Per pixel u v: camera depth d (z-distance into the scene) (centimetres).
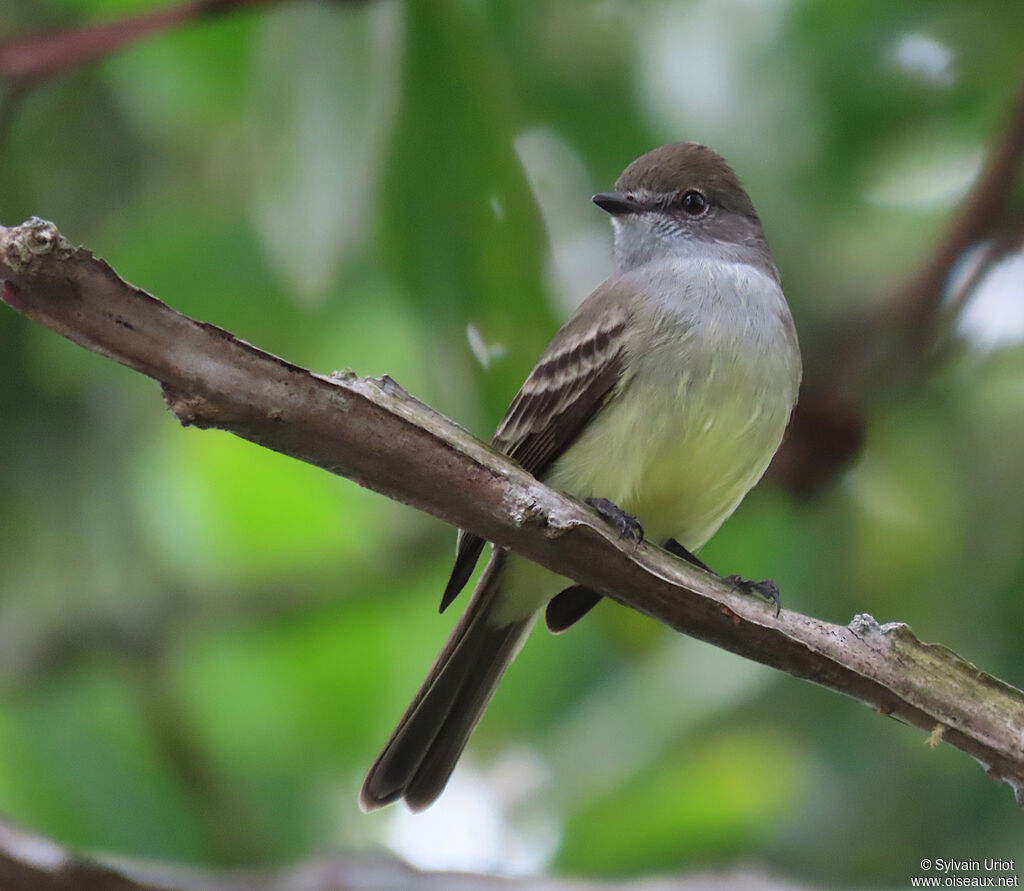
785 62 985
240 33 986
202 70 1005
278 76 788
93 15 982
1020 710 598
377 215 814
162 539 1116
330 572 1146
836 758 938
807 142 998
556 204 1077
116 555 1059
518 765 1073
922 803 915
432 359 834
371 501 1164
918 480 985
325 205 774
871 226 1097
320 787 1099
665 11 999
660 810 957
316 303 793
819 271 1090
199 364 511
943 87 1013
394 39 780
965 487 982
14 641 1078
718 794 963
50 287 488
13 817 1020
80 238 1045
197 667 1133
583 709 1039
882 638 600
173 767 1055
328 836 1073
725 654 988
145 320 501
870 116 995
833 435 959
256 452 1139
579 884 679
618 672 1053
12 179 1026
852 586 957
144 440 1091
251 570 1152
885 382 991
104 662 1088
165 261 1027
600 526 570
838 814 927
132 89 1029
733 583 869
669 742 975
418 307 825
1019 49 991
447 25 786
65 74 837
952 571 933
